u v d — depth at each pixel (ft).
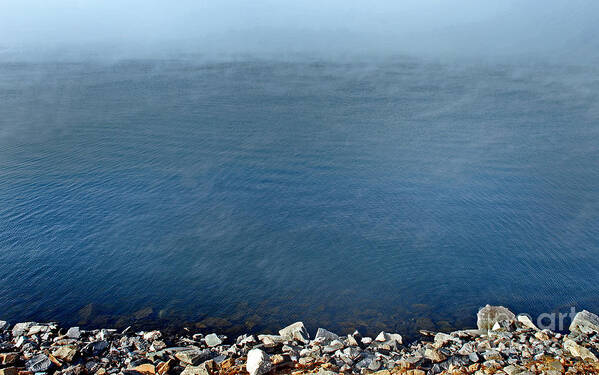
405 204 89.76
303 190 96.53
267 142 131.64
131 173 105.09
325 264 69.15
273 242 75.41
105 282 63.82
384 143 131.13
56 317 56.49
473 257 71.10
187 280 64.85
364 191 96.17
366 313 58.29
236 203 89.97
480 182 101.45
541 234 78.13
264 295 61.82
